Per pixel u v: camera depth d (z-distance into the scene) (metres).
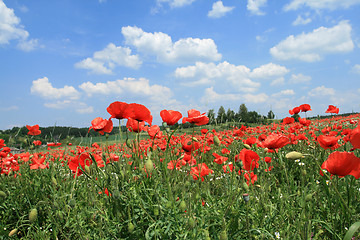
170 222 2.11
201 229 2.11
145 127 3.40
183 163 3.31
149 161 2.40
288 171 4.61
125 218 2.49
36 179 4.50
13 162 4.81
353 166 1.96
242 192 2.41
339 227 2.71
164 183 2.85
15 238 3.23
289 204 3.01
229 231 2.43
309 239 2.21
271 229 2.48
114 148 4.98
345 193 3.18
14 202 3.87
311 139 6.81
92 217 2.51
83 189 3.73
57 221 2.83
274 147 2.76
